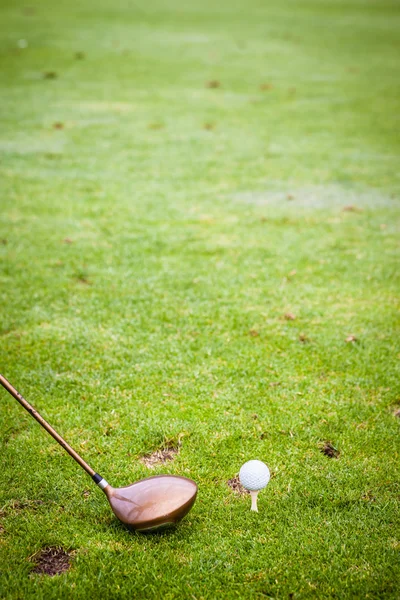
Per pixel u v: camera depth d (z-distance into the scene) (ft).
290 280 19.99
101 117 39.81
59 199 26.58
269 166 31.60
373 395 14.03
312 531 10.16
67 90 46.44
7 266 20.36
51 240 22.54
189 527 10.28
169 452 12.21
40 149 33.17
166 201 26.78
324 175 30.48
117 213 25.31
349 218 25.44
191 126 38.52
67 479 11.38
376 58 63.05
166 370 14.90
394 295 19.04
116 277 19.90
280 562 9.52
